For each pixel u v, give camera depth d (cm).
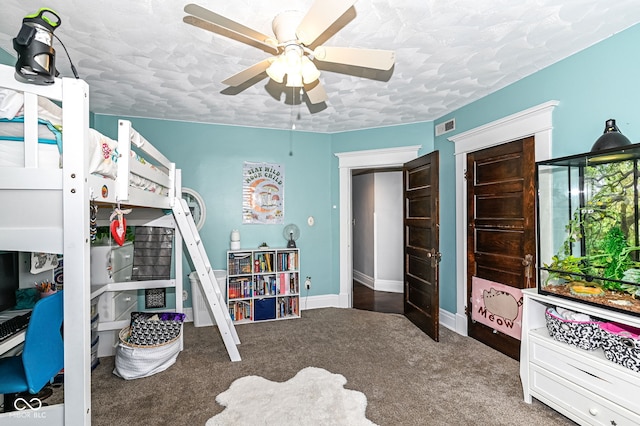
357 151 424
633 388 154
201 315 363
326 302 442
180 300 304
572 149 229
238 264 379
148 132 375
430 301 326
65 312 114
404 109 348
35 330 133
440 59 234
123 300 317
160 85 281
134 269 332
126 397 216
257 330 347
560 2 170
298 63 171
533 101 258
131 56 229
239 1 167
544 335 203
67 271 114
